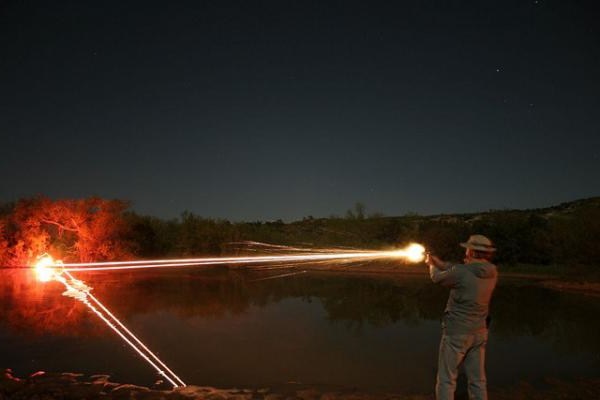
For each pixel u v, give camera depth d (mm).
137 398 7254
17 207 31469
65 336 11703
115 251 33125
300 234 44406
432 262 5883
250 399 7383
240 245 37125
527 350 11117
